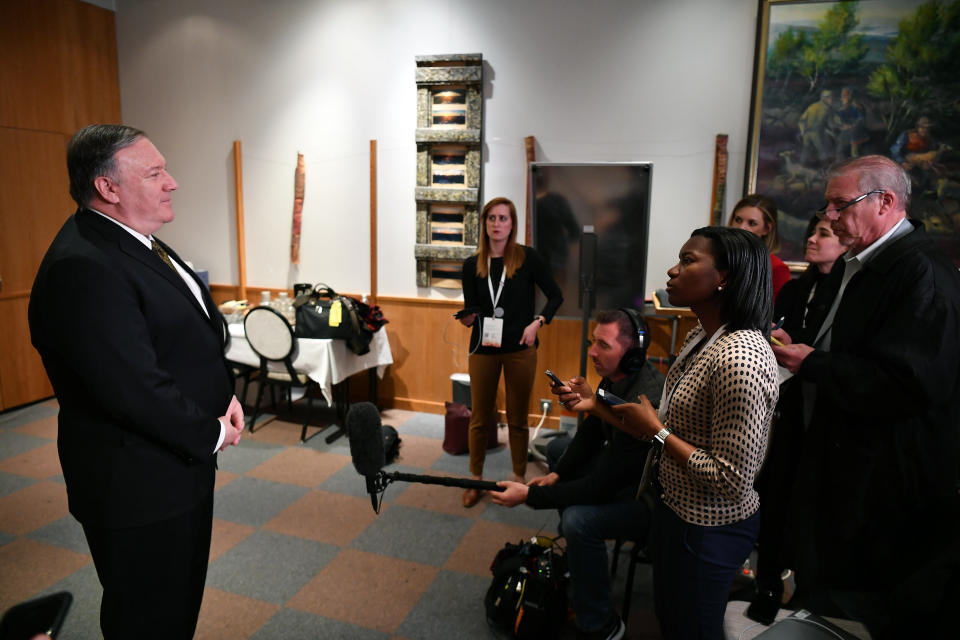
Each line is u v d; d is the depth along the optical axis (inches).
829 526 61.2
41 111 155.9
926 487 57.5
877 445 57.6
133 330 49.3
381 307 160.6
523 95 141.4
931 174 118.6
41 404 162.4
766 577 71.0
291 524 103.6
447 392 159.5
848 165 60.6
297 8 153.9
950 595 52.4
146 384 49.3
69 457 51.9
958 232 118.5
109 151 51.4
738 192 132.0
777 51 122.7
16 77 149.8
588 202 119.6
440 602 83.7
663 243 138.4
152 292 52.3
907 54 116.5
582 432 78.7
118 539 52.2
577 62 136.8
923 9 114.2
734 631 65.0
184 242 176.2
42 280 49.6
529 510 110.0
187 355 55.8
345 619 79.7
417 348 159.8
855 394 55.8
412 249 156.2
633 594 85.7
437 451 135.9
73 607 80.5
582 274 118.3
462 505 111.3
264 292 158.1
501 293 109.2
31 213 156.6
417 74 143.6
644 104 134.3
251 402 162.6
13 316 155.5
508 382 113.0
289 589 85.7
